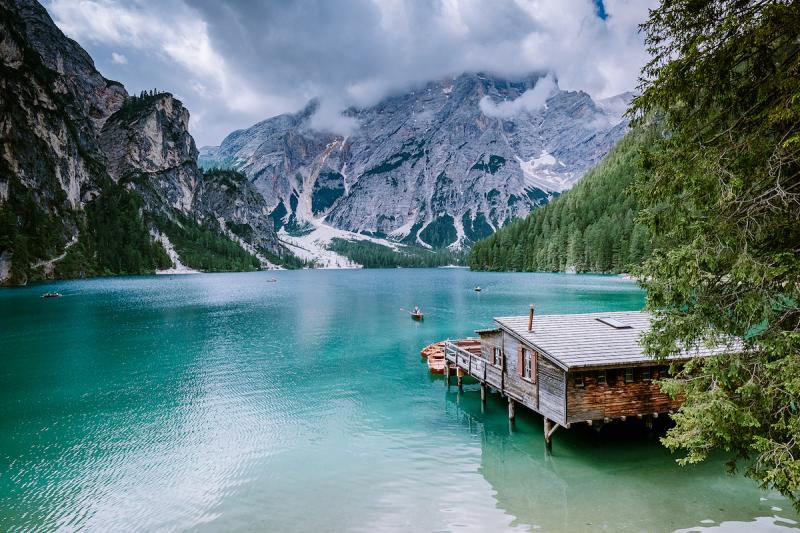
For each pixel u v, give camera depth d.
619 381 20.91
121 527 16.67
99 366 41.47
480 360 29.20
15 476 20.86
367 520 16.58
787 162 10.10
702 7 10.95
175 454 23.03
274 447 23.61
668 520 15.82
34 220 178.38
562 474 19.67
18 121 195.00
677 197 12.07
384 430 25.58
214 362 42.69
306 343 51.34
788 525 15.36
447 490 18.62
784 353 10.53
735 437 11.65
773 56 10.70
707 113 11.73
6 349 48.94
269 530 16.16
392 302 95.25
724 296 11.55
